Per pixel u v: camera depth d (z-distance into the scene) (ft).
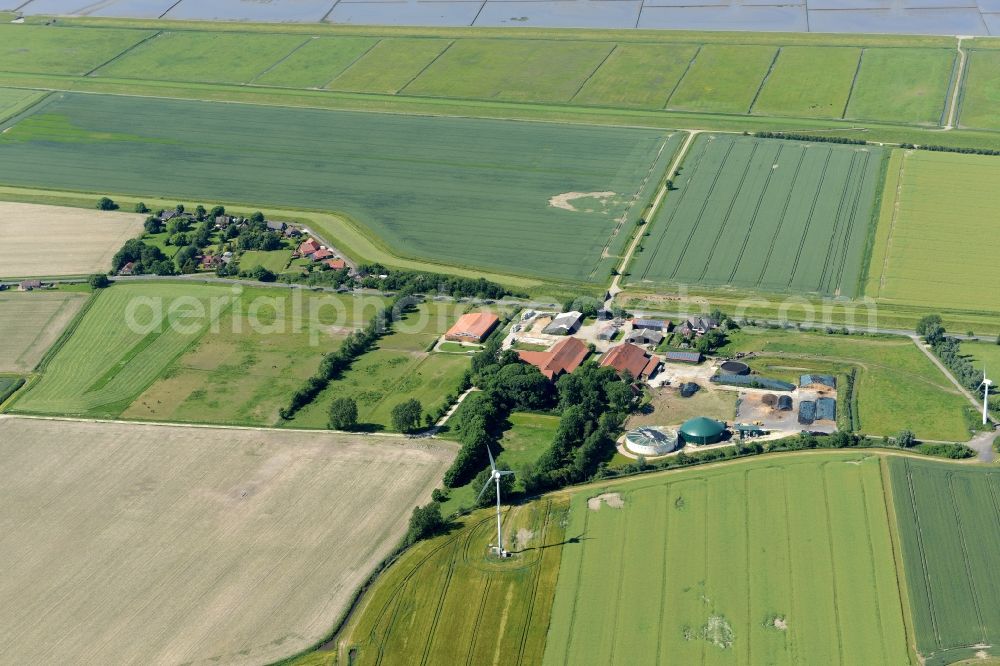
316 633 646.33
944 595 645.51
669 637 629.51
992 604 636.48
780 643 620.08
